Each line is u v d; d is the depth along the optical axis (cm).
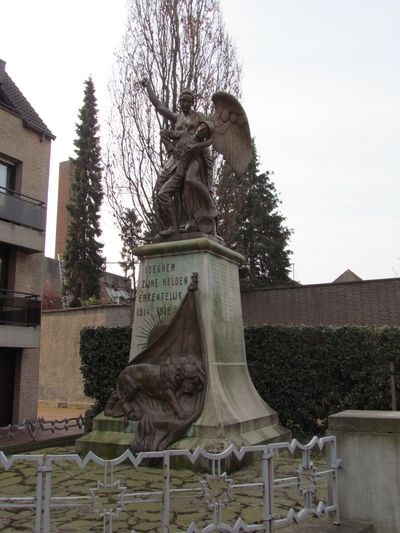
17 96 2194
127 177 1916
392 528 473
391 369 1038
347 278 3581
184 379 768
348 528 462
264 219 3378
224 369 828
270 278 3288
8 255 2025
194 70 1902
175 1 1922
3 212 1903
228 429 738
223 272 892
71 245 4028
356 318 2092
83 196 4128
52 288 4316
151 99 958
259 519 494
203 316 814
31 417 2020
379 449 487
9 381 1995
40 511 389
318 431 1134
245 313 2322
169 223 909
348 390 1104
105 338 1352
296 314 2222
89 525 475
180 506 535
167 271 859
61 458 397
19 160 2072
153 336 844
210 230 890
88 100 4284
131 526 473
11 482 659
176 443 728
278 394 1153
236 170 968
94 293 3978
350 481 493
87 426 1304
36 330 2012
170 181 906
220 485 629
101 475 682
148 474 684
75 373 2622
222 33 1975
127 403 802
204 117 912
